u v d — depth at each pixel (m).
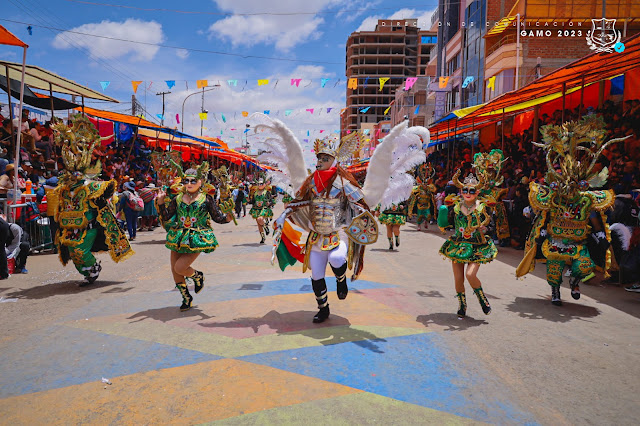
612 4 20.17
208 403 3.11
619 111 11.87
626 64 9.68
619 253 6.79
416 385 3.41
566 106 15.43
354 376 3.56
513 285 7.13
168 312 5.38
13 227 7.62
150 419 2.90
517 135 17.53
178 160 5.84
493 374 3.63
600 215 5.89
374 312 5.46
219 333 4.60
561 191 5.81
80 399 3.17
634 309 5.68
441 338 4.50
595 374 3.64
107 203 6.75
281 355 4.00
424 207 15.88
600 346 4.31
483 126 21.20
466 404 3.12
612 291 6.68
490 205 5.45
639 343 4.39
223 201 5.55
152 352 4.06
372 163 5.00
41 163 13.03
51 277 7.48
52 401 3.14
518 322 5.10
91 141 6.73
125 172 15.84
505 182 12.70
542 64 20.97
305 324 4.93
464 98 27.38
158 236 13.71
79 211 6.57
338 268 4.92
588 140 5.86
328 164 4.95
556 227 5.91
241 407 3.05
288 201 5.35
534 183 6.12
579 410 3.05
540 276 7.88
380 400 3.17
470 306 5.79
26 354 4.01
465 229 5.25
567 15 20.58
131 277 7.51
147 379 3.49
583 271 5.66
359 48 123.12
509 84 21.59
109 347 4.19
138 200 7.03
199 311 5.43
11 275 7.61
